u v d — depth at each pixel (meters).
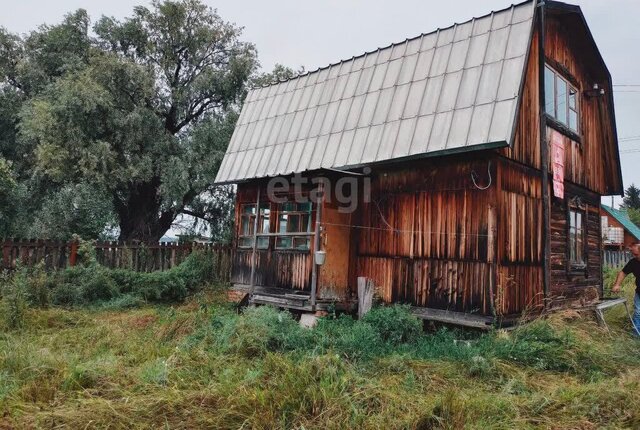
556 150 8.84
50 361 4.94
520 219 7.47
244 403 3.80
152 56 18.72
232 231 16.44
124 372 4.74
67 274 10.30
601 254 11.20
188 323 7.08
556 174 8.76
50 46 19.11
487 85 7.04
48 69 19.27
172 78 19.16
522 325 6.42
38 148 15.12
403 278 7.87
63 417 3.64
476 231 7.00
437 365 5.20
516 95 6.62
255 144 10.44
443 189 7.50
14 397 4.11
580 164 10.05
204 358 5.11
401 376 4.91
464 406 3.83
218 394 4.02
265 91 11.52
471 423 3.63
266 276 9.28
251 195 9.99
